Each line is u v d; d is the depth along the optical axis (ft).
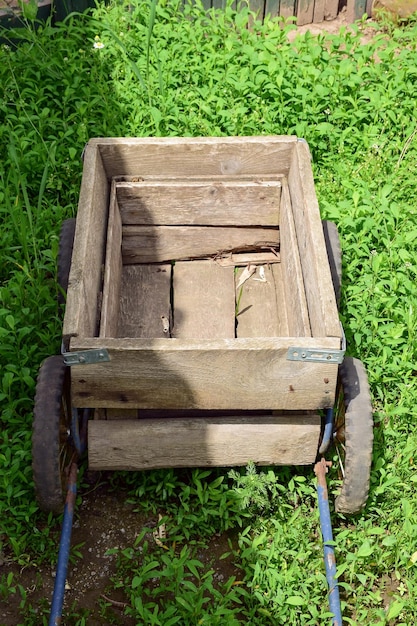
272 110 10.93
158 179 8.43
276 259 8.83
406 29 13.28
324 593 6.61
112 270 7.72
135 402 6.37
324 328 6.35
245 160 8.37
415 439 7.54
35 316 8.45
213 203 8.47
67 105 11.00
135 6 12.39
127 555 6.82
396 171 10.28
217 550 7.05
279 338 6.07
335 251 8.28
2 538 7.09
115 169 8.39
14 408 7.66
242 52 11.63
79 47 11.91
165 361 6.07
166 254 8.81
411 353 8.05
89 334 6.79
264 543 6.89
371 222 9.21
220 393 6.32
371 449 6.48
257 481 6.77
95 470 7.06
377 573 6.84
